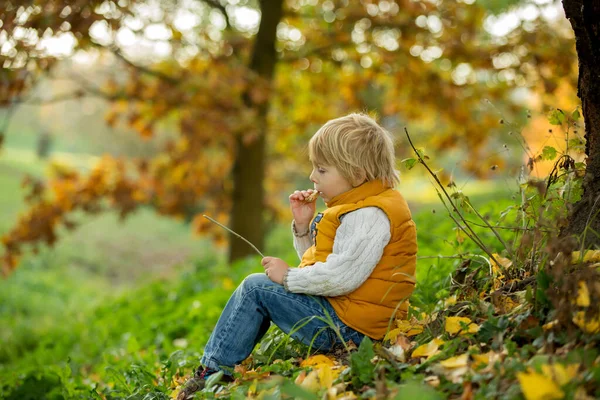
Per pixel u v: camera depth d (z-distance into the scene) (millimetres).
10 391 5199
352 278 3072
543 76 9414
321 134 3311
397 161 3322
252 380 2963
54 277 16828
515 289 3182
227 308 3299
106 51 9062
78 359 7031
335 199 3297
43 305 13523
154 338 6461
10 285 14570
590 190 3221
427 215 7992
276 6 10508
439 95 10328
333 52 11055
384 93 12984
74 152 46156
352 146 3219
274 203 13844
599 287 2436
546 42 9547
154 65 10992
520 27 9727
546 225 3064
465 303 3236
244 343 3248
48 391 5160
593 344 2406
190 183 11469
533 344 2568
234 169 10859
